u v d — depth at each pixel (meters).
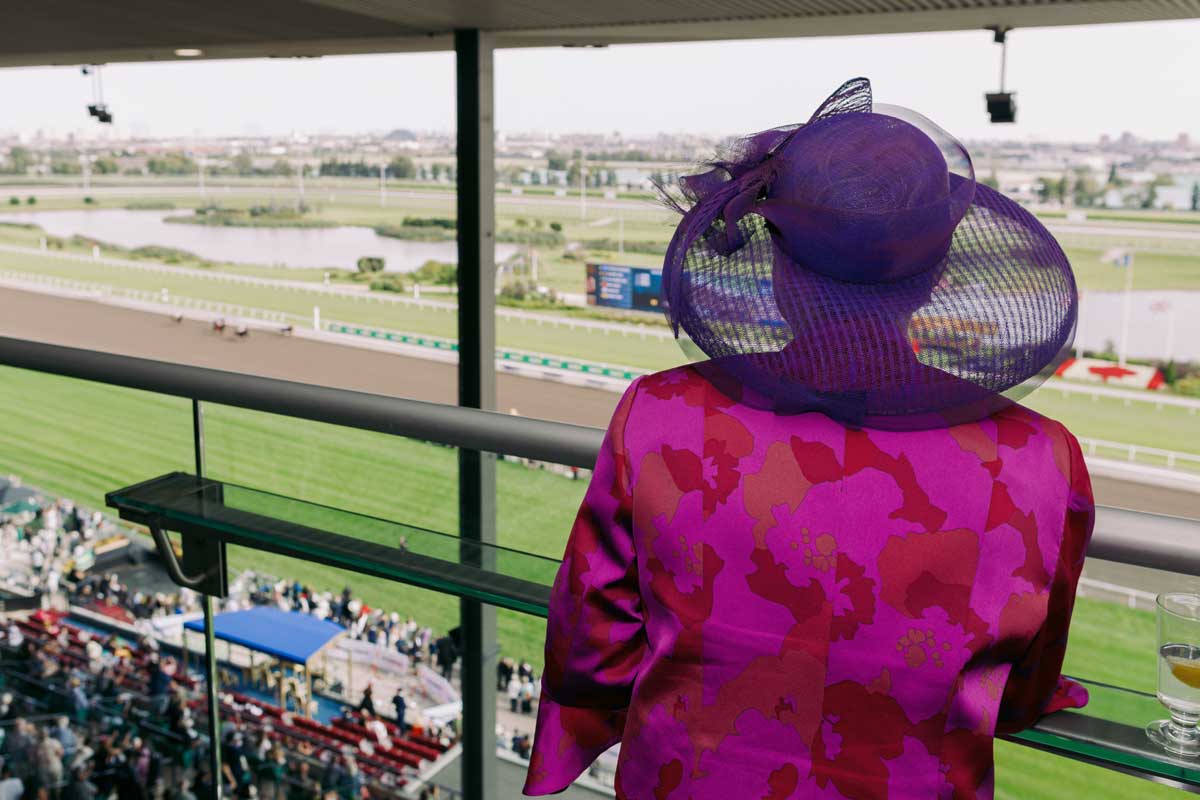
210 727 1.34
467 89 5.68
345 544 1.13
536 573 1.05
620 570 0.70
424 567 1.08
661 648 0.64
